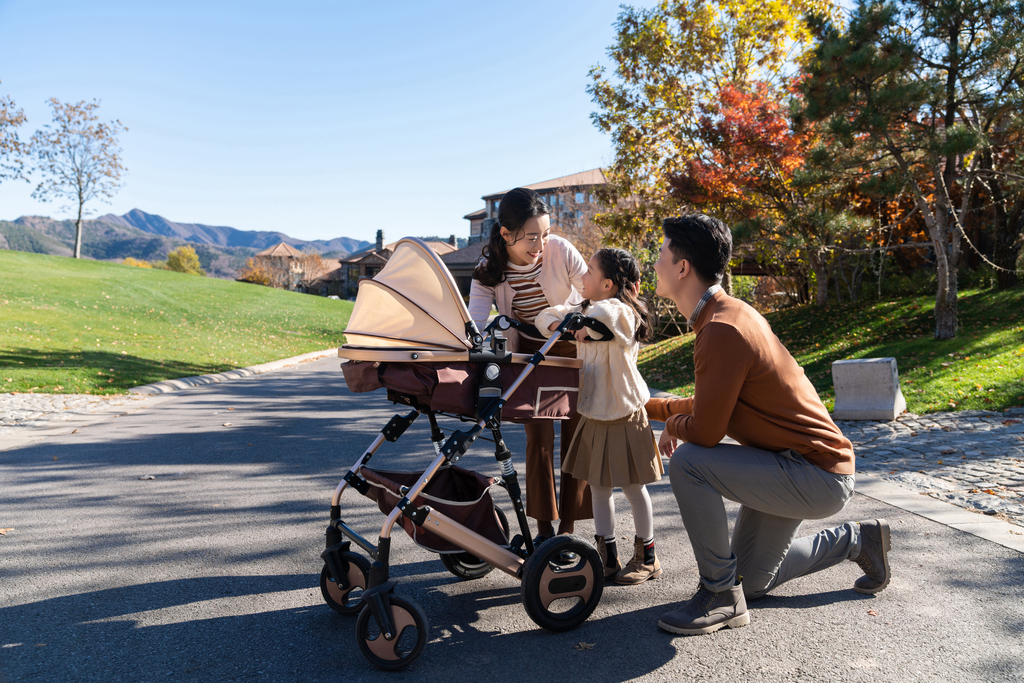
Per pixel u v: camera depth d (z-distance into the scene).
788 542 2.77
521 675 2.33
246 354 18.89
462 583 3.21
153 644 2.57
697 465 2.58
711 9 17.66
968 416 7.03
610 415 2.97
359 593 3.07
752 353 2.46
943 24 9.86
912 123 10.42
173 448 6.49
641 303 3.07
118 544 3.73
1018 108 9.75
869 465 5.50
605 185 20.64
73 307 23.14
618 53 18.53
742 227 12.87
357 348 2.47
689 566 3.38
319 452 6.34
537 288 3.28
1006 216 12.99
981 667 2.32
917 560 3.34
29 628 2.71
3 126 43.78
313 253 95.56
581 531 3.98
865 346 11.70
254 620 2.79
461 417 2.78
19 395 9.71
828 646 2.49
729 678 2.29
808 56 14.62
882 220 15.33
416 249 2.75
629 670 2.35
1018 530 3.75
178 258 109.25
